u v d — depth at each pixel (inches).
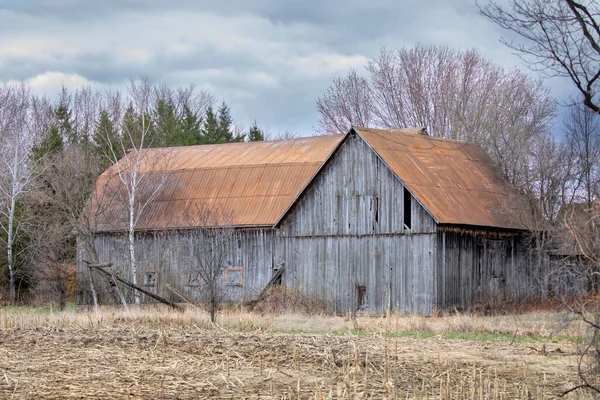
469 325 1234.0
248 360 897.5
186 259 1792.6
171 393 712.4
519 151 1904.5
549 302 1581.0
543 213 1749.5
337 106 3157.0
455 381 791.1
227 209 1883.6
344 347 1003.3
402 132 1899.6
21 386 733.9
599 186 1609.3
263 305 1590.8
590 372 617.3
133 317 1325.0
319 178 1723.7
